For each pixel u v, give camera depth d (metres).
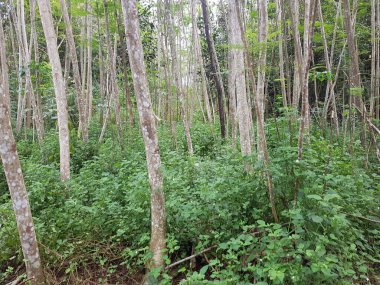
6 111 3.49
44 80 13.34
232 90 8.92
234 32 5.90
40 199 5.77
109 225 4.75
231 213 3.98
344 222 3.14
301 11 8.95
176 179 4.77
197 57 13.60
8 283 3.92
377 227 4.28
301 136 3.89
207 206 4.18
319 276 2.95
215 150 9.44
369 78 10.81
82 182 6.52
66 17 10.00
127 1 3.71
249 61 4.04
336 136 8.29
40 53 17.34
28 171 7.17
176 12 13.39
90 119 14.12
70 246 4.55
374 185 5.44
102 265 4.32
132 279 4.12
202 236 3.88
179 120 18.64
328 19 9.55
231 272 3.17
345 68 8.68
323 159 4.58
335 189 4.10
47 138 11.05
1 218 4.98
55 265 4.32
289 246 3.21
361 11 8.24
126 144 9.74
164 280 3.42
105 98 16.11
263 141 4.00
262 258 3.26
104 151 8.82
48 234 4.59
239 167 4.73
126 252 4.40
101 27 13.24
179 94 9.77
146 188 4.47
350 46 6.18
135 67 3.81
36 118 10.57
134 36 3.76
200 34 15.48
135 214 4.49
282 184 4.00
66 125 7.50
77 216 5.00
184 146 10.60
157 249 3.93
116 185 5.39
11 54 18.16
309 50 3.81
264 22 5.35
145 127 3.90
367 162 6.09
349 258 3.40
